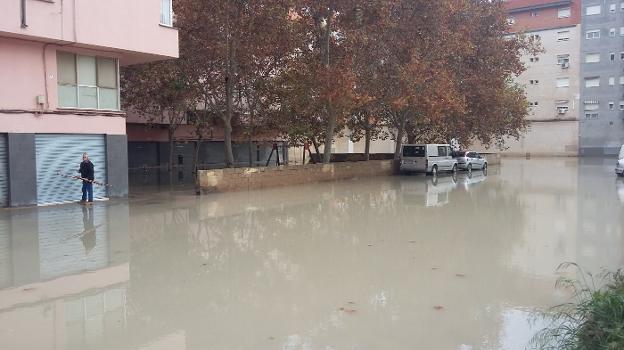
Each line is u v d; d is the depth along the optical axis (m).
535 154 60.88
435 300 6.67
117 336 5.48
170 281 7.66
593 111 57.59
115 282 7.61
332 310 6.31
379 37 25.48
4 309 6.38
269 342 5.31
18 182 15.85
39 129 16.23
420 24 26.03
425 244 10.35
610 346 4.13
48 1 15.64
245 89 26.17
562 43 58.69
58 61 16.84
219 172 20.47
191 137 37.22
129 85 26.03
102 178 18.12
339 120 27.16
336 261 8.90
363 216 14.24
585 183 24.61
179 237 11.17
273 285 7.43
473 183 25.42
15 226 12.59
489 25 31.84
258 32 22.62
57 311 6.31
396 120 32.47
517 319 5.93
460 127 33.81
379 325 5.78
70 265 8.65
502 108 36.12
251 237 11.16
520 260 8.91
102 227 12.45
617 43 55.84
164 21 19.28
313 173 25.47
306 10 24.31
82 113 17.34
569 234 11.43
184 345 5.23
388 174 31.48
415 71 25.44
